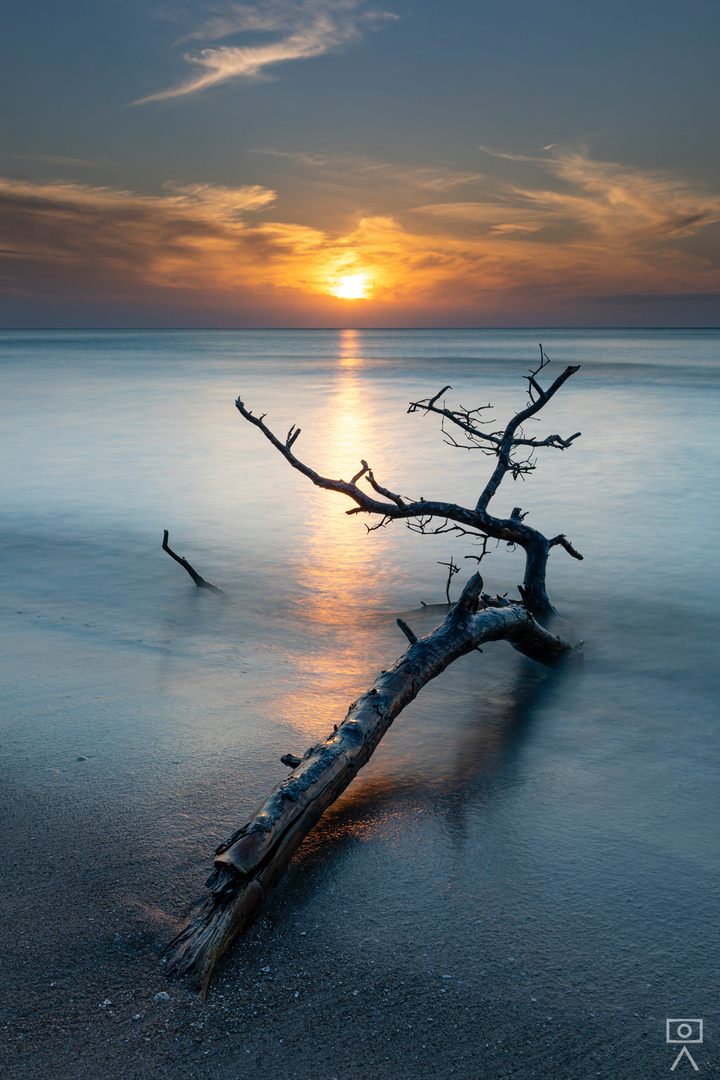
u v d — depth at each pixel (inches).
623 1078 113.9
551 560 522.0
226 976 133.8
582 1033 122.7
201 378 2893.7
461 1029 123.1
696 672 316.2
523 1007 128.1
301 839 163.3
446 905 155.9
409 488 807.7
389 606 413.7
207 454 1022.4
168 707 261.4
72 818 184.2
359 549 546.0
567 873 168.2
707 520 638.5
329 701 272.2
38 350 6338.6
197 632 360.5
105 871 161.8
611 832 187.2
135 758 219.3
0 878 158.7
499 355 5831.7
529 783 214.5
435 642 242.4
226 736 237.3
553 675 312.5
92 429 1286.9
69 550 529.7
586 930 148.7
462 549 545.3
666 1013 127.4
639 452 1035.3
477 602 261.6
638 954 142.0
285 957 139.3
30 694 270.7
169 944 138.3
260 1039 119.7
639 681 306.0
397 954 140.6
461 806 199.9
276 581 462.3
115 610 394.3
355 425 1456.7
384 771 221.8
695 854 177.5
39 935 140.9
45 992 127.2
